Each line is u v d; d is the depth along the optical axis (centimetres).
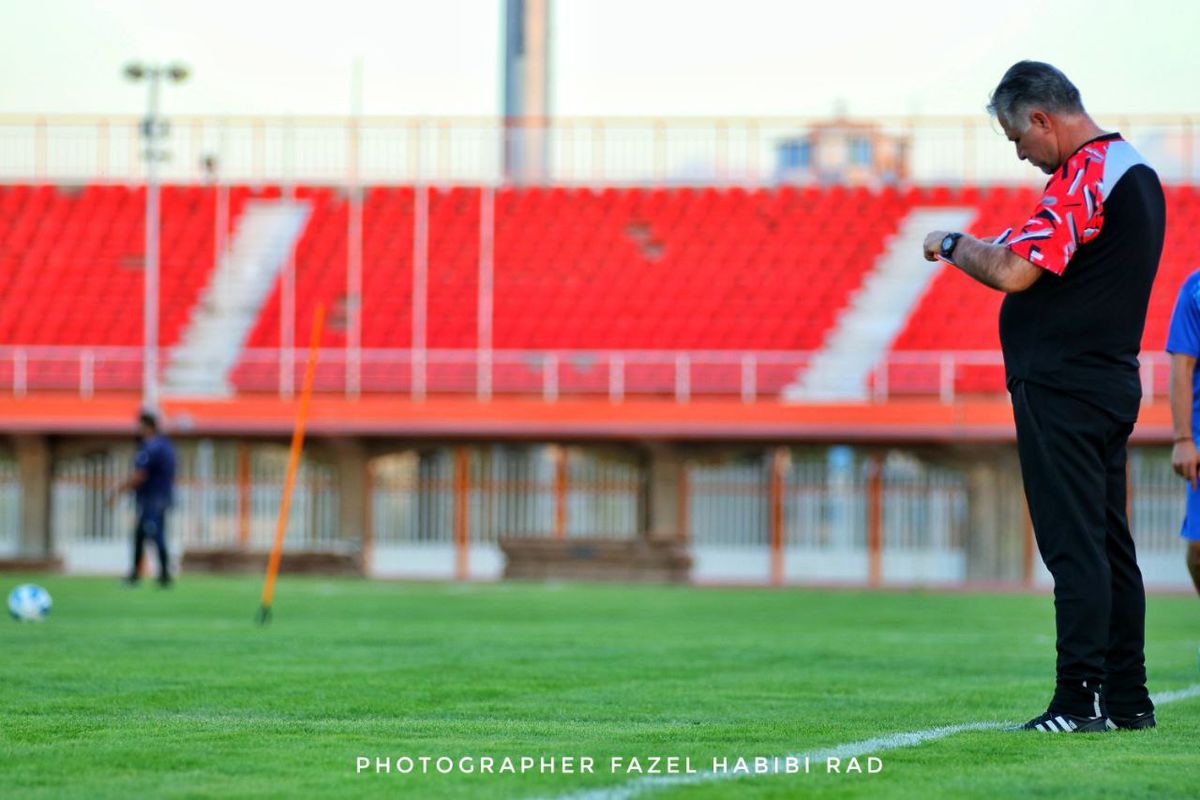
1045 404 1384
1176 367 1573
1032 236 1366
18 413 7019
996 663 2305
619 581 6312
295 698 1697
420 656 2339
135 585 5112
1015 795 1041
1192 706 1650
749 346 7738
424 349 7694
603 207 8425
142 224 8475
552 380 7325
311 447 7162
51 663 2148
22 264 8275
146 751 1249
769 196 8444
